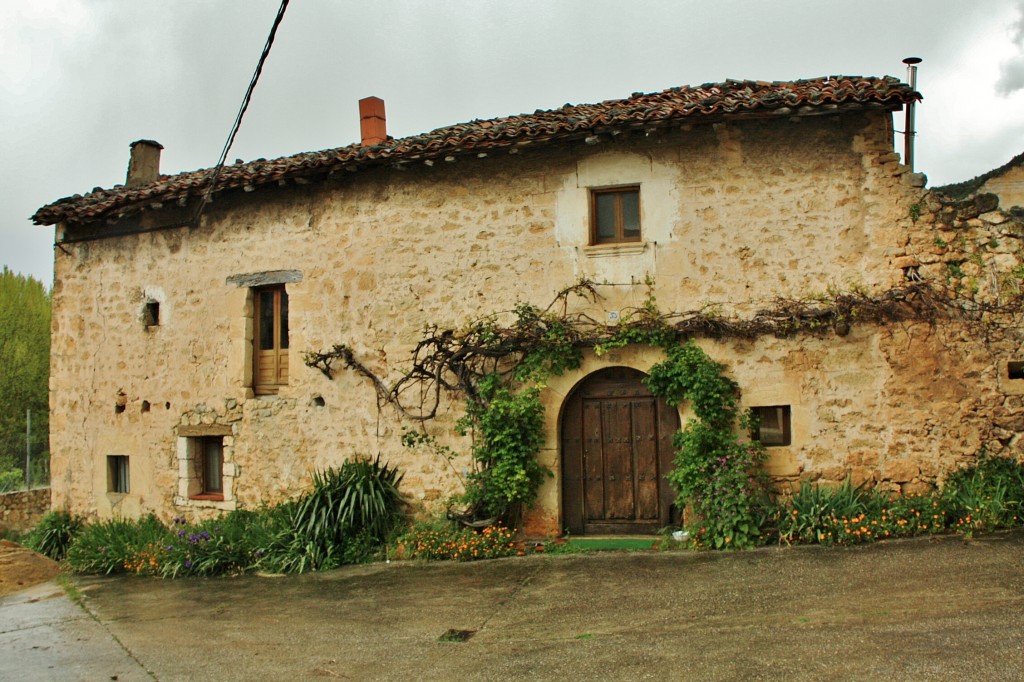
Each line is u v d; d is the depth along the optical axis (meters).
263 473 10.56
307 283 10.42
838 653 5.09
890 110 8.27
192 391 11.16
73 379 12.22
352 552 9.14
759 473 8.45
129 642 6.82
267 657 6.12
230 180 10.35
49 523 11.98
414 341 9.80
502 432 9.03
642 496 9.12
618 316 9.02
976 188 10.41
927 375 8.35
